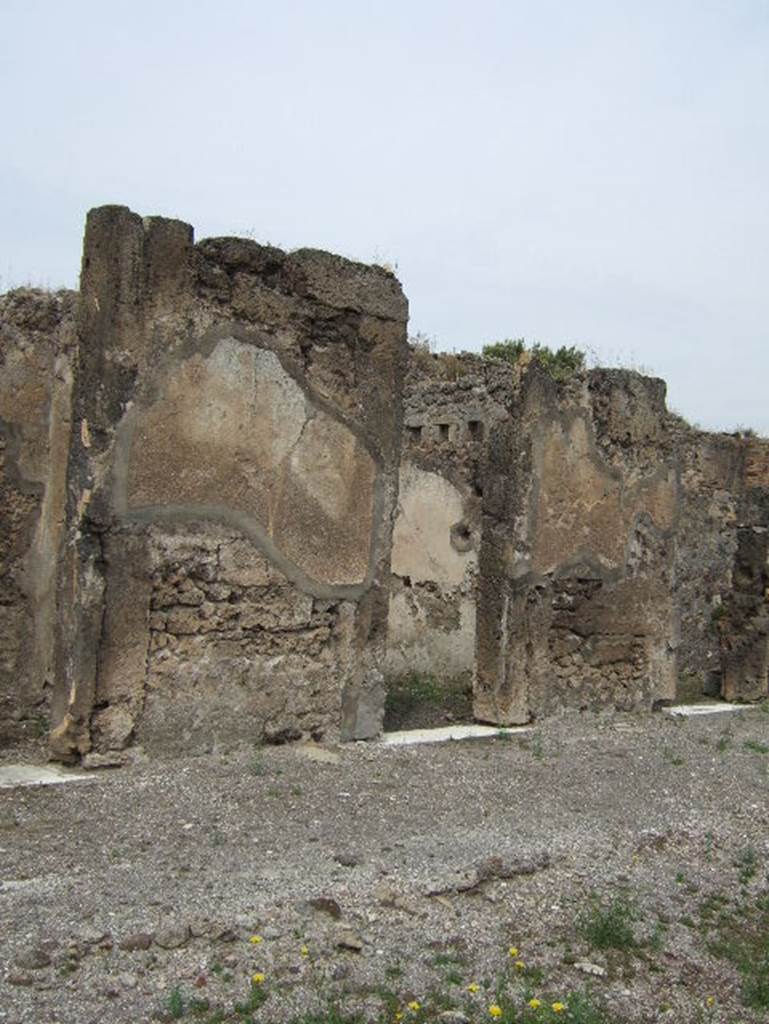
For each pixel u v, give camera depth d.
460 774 6.57
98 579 5.88
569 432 8.63
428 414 11.88
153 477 6.09
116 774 5.81
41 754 6.45
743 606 10.48
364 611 7.21
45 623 7.88
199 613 6.34
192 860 4.64
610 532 9.02
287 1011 3.54
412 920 4.28
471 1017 3.66
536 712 8.33
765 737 8.67
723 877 5.43
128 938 3.79
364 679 7.21
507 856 5.03
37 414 7.84
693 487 14.12
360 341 7.17
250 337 6.54
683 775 7.16
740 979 4.35
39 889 4.16
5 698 7.62
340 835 5.16
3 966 3.55
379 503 7.29
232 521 6.48
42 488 7.87
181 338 6.19
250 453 6.55
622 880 5.12
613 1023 3.82
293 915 4.14
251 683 6.59
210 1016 3.48
